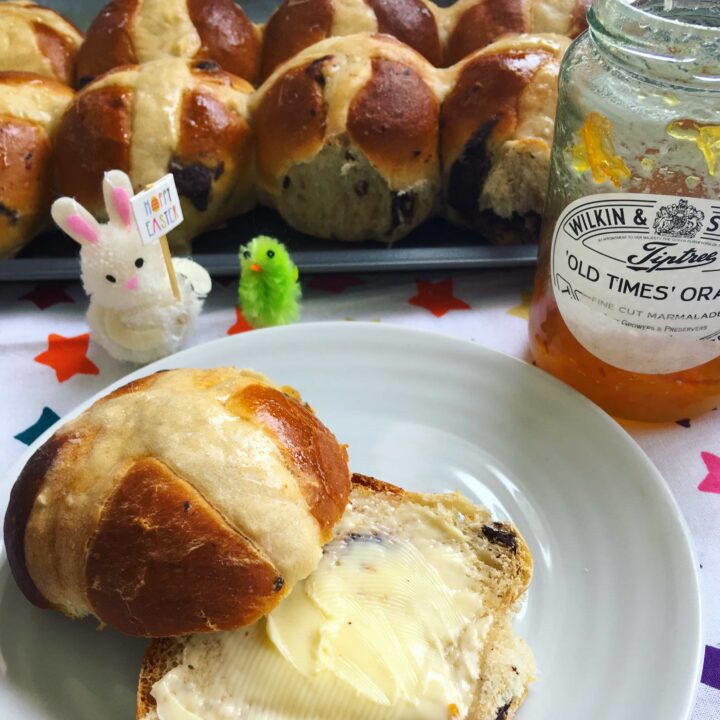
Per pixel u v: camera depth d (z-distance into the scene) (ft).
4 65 0.90
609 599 0.53
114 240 0.68
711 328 0.59
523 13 0.88
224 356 0.69
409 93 0.79
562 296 0.64
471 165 0.80
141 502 0.46
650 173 0.57
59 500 0.48
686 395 0.64
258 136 0.84
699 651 0.48
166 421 0.49
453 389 0.67
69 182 0.81
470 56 0.84
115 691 0.50
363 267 0.81
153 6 0.88
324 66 0.80
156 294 0.70
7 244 0.82
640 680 0.48
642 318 0.60
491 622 0.50
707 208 0.53
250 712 0.46
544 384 0.65
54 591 0.49
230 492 0.46
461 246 0.85
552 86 0.77
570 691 0.49
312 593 0.49
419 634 0.48
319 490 0.49
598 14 0.55
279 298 0.75
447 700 0.45
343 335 0.70
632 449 0.59
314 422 0.54
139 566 0.46
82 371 0.75
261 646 0.47
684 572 0.52
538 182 0.78
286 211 0.86
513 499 0.60
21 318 0.81
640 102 0.56
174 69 0.82
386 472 0.62
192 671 0.47
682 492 0.63
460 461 0.63
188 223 0.83
